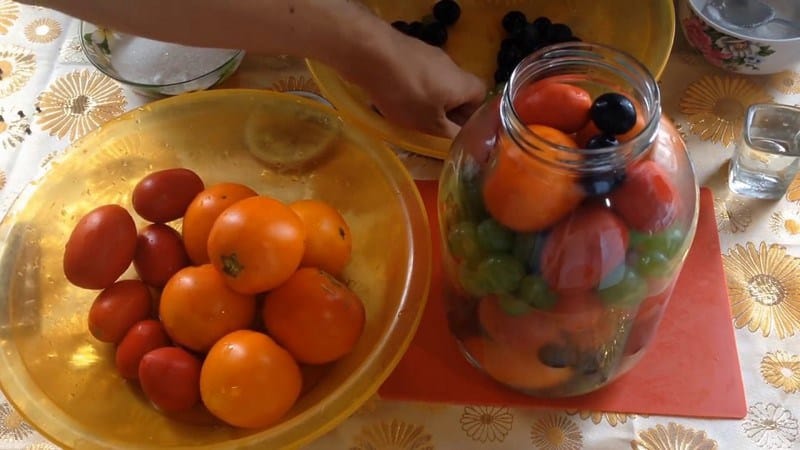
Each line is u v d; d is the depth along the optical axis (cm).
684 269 62
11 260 61
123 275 63
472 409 58
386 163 65
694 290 61
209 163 70
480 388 58
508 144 43
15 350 57
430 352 60
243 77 78
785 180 65
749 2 76
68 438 52
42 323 60
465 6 81
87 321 60
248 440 51
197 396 54
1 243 61
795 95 74
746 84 75
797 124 67
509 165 43
